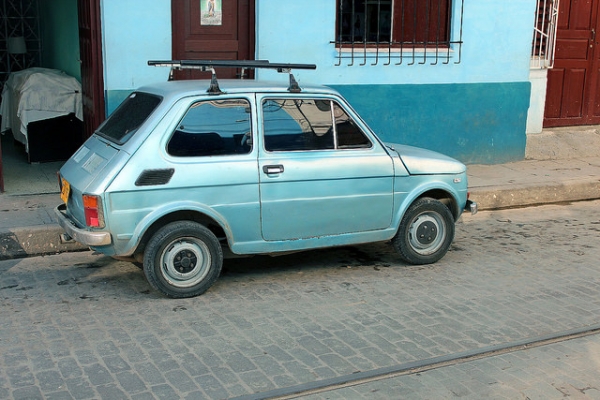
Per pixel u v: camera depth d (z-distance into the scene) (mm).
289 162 5758
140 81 8453
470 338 5016
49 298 5586
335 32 9312
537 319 5402
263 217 5738
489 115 10375
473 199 8805
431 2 9781
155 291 5770
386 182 6168
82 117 9438
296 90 5820
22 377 4273
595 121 12234
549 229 8086
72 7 9797
